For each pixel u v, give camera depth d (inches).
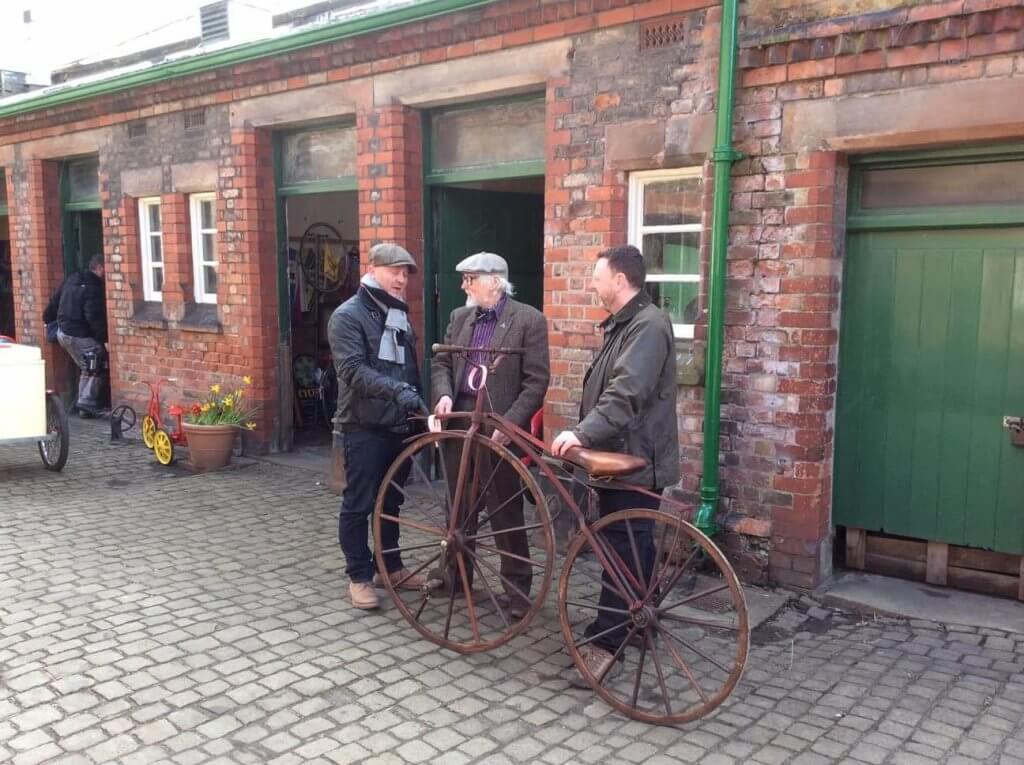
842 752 121.8
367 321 170.6
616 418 133.0
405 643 157.2
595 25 195.8
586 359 206.1
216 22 307.4
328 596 179.0
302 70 261.4
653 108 189.6
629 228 201.6
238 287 293.3
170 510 239.5
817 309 172.2
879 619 167.5
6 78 409.4
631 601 134.1
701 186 192.2
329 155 276.4
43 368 272.5
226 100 285.7
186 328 313.3
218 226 296.5
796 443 176.9
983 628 160.4
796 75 169.8
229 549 207.3
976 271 165.9
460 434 152.0
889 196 173.3
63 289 366.3
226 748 122.3
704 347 186.1
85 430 352.2
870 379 179.0
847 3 164.1
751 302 179.9
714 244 179.2
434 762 119.6
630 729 128.8
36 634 158.6
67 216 382.3
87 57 425.1
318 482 268.4
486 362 166.2
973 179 163.8
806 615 169.9
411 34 229.1
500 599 176.4
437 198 251.3
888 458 179.2
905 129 159.6
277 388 300.7
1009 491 167.0
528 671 147.0
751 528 182.5
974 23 149.9
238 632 160.6
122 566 194.9
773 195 175.2
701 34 181.2
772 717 131.6
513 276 274.1
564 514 203.9
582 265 204.8
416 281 249.6
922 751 121.8
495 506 164.7
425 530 156.4
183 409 294.7
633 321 139.2
